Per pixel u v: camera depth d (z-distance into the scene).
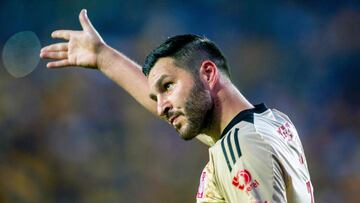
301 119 40.97
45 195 35.69
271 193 7.45
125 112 38.41
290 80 43.16
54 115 37.69
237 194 7.53
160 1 44.03
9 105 37.31
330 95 42.66
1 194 34.88
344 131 40.69
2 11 40.94
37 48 40.06
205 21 44.06
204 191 8.09
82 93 38.66
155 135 37.81
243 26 44.75
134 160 37.28
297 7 46.06
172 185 36.69
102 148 37.25
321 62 44.09
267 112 8.48
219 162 7.73
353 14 45.53
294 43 44.66
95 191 36.25
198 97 8.11
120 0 43.38
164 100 8.20
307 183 8.39
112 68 10.94
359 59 43.94
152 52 8.31
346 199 37.53
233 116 8.22
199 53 8.25
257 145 7.65
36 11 41.47
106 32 42.81
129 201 36.16
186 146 37.66
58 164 36.50
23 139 36.66
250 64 43.06
